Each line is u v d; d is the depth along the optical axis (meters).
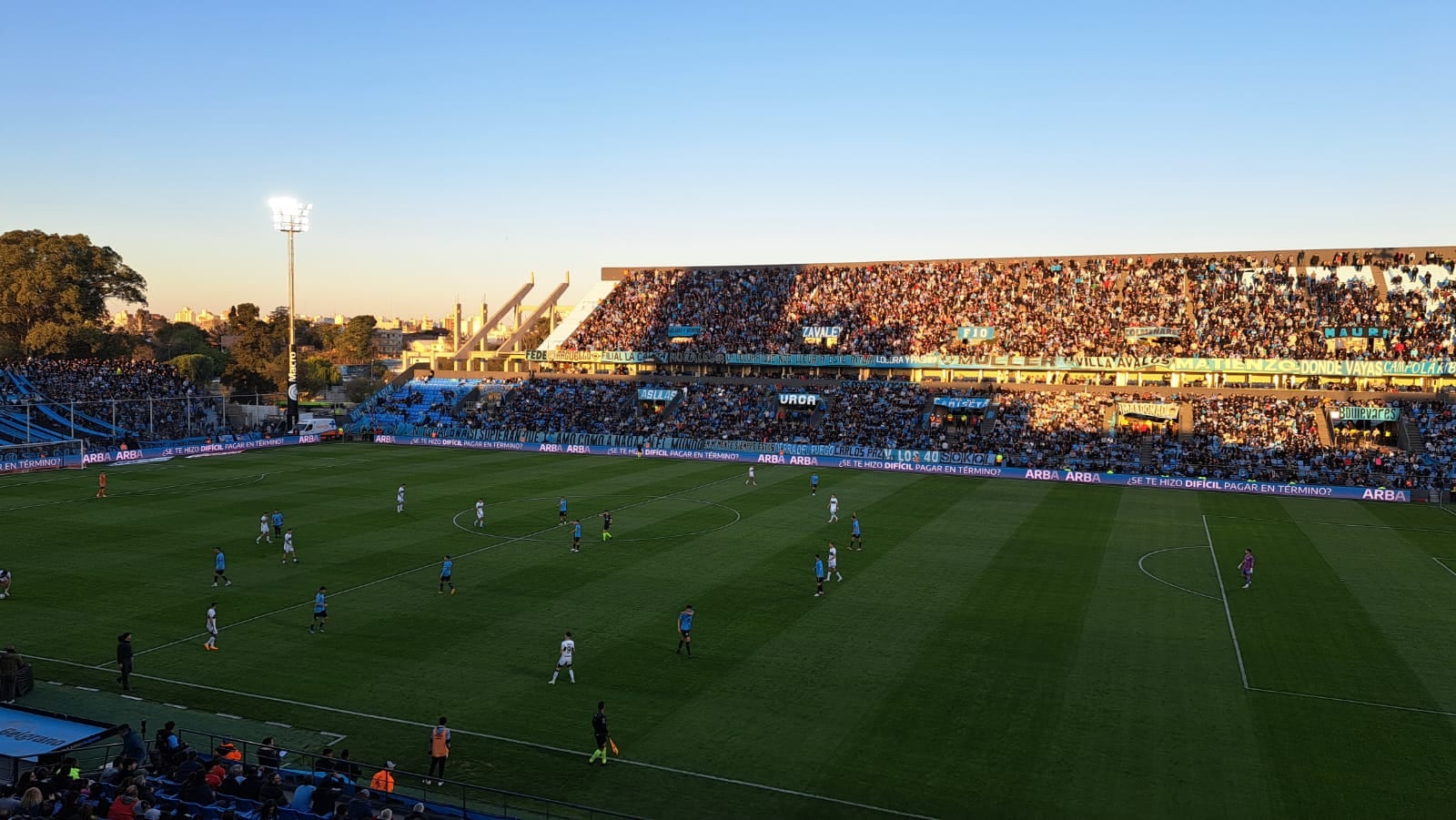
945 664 35.41
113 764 25.73
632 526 60.94
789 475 86.25
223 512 63.97
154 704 31.47
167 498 69.69
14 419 96.69
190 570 48.28
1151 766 27.23
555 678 33.62
